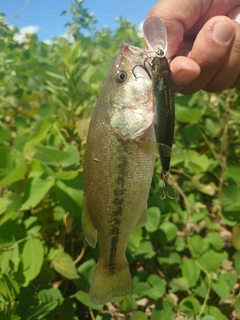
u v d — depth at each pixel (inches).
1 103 20.5
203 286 12.4
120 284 8.5
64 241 13.5
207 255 12.7
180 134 16.7
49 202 13.3
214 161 16.2
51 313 11.7
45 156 12.3
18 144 13.6
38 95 18.0
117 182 7.8
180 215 14.2
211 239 13.0
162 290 12.1
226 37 8.7
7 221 11.9
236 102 18.0
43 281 12.1
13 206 11.3
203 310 11.7
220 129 17.2
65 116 16.1
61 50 16.1
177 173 16.1
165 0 9.8
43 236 13.1
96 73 17.8
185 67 8.5
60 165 12.7
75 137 15.9
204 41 8.8
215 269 12.6
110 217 7.9
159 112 7.2
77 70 16.1
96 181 7.8
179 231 14.9
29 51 23.5
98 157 7.7
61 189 11.8
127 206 7.9
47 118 13.8
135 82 7.7
